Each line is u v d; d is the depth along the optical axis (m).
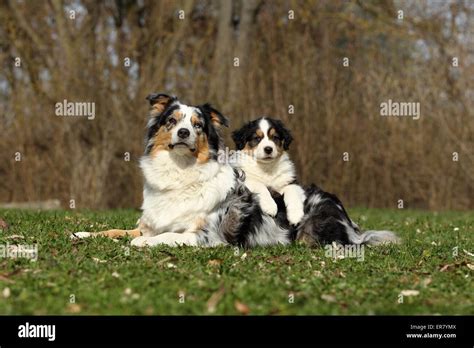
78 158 16.17
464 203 17.86
